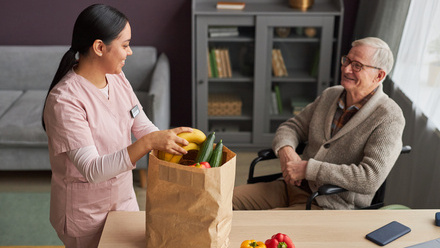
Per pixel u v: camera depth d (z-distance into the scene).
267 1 3.95
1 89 3.97
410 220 1.67
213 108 3.94
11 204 3.22
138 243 1.53
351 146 2.23
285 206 2.41
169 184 1.37
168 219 1.41
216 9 3.73
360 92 2.23
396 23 3.04
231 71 3.84
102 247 1.51
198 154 1.48
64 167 1.67
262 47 3.76
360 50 2.17
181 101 4.32
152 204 1.42
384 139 2.14
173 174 1.36
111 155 1.51
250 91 3.90
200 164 1.39
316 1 3.97
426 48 2.57
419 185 2.58
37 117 3.46
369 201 2.26
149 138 1.47
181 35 4.13
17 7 4.01
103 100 1.67
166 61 3.96
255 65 3.80
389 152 2.12
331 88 2.45
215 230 1.38
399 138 2.15
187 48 4.17
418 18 2.75
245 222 1.63
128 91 1.80
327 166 2.17
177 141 1.46
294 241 1.54
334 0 3.85
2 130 3.30
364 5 3.81
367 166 2.12
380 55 2.15
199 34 3.72
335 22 3.77
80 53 1.61
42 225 3.01
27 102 3.70
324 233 1.58
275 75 3.84
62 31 4.10
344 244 1.53
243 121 3.99
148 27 4.10
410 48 2.83
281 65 3.81
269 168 3.79
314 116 2.43
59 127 1.56
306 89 3.88
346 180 2.13
